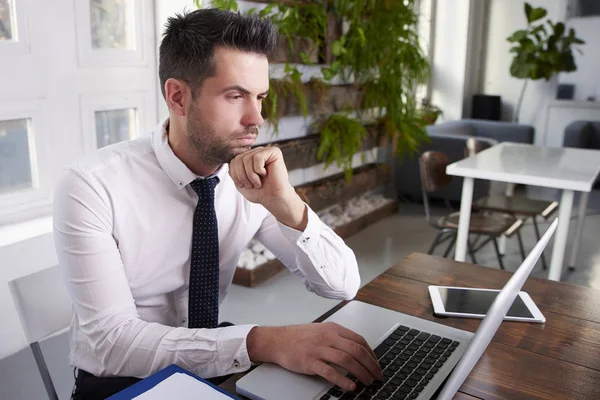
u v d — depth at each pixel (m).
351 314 1.07
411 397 0.79
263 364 0.87
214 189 1.12
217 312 1.15
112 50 2.28
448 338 0.98
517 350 0.97
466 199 2.66
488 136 5.88
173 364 0.88
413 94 4.54
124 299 1.00
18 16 1.90
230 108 0.95
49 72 2.04
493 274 1.34
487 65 6.96
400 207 4.64
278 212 1.06
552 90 6.59
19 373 1.88
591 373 0.90
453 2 6.50
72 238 0.99
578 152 3.13
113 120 2.37
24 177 2.04
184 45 0.93
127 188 1.06
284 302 2.70
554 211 3.12
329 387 0.81
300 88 3.15
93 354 1.02
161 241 1.10
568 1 6.32
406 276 1.31
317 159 3.49
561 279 3.11
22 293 1.17
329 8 3.44
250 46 0.94
